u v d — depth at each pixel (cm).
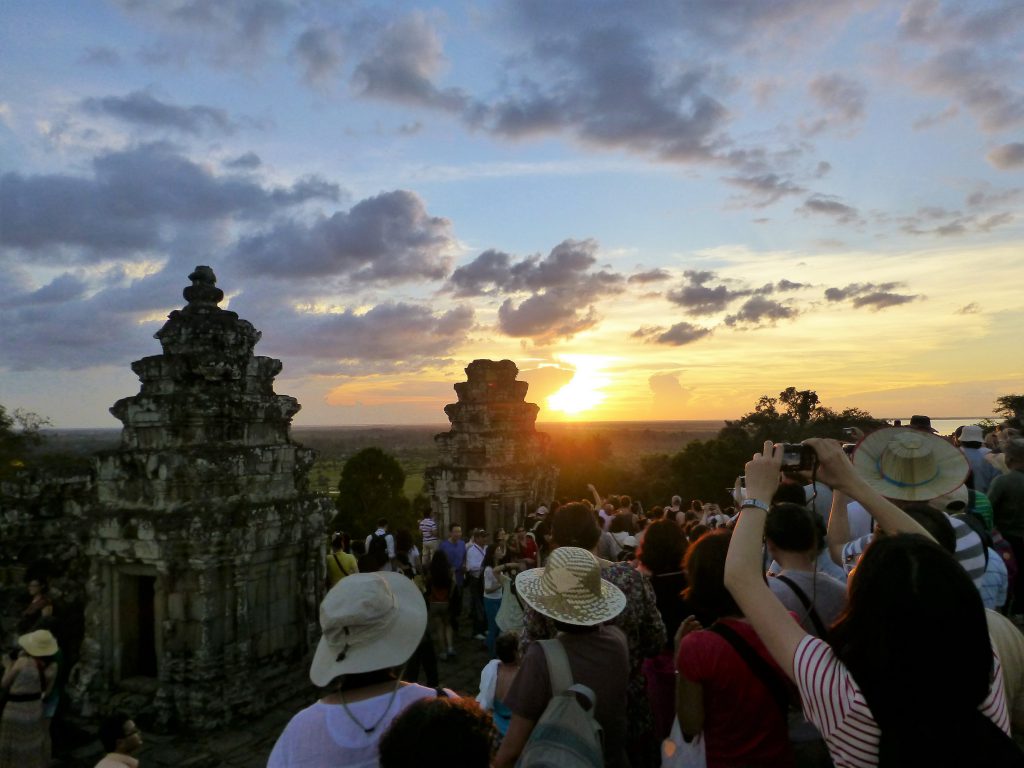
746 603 265
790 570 411
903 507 412
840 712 228
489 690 605
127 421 1091
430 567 1202
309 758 329
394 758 258
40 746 800
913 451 431
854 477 302
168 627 988
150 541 984
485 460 1983
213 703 960
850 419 4138
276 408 1154
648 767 480
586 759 311
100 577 1059
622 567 509
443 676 1109
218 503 1023
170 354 1068
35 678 796
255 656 1062
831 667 237
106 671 1038
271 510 1072
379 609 363
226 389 1087
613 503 1497
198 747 905
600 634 401
